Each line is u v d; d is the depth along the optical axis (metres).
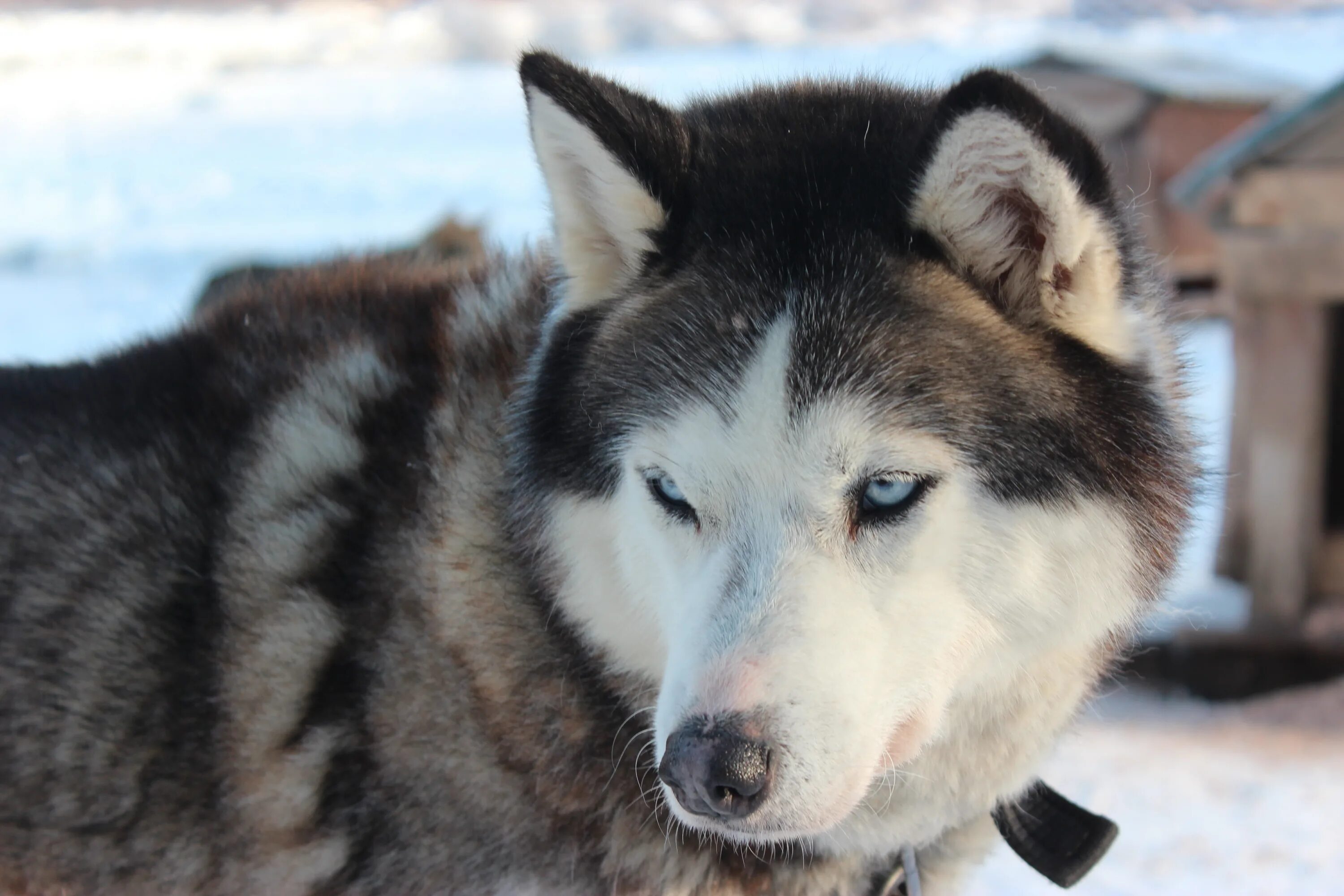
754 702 1.64
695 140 2.03
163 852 2.11
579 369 2.01
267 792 2.06
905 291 1.84
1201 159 9.05
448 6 35.22
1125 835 3.83
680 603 1.82
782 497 1.78
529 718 2.00
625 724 2.02
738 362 1.82
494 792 2.01
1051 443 1.83
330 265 2.64
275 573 2.08
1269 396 5.23
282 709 2.05
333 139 20.95
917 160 1.82
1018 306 1.88
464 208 13.75
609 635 2.01
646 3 34.00
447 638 2.00
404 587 2.02
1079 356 1.88
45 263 12.20
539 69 1.92
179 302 10.52
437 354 2.21
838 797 1.69
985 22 29.66
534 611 2.02
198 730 2.07
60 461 2.20
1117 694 5.34
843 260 1.86
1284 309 5.18
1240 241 5.18
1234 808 4.02
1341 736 4.69
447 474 2.08
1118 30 26.70
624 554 1.96
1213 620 5.31
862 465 1.77
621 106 1.95
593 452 1.96
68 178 18.05
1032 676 2.01
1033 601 1.88
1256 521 5.29
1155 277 2.18
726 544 1.80
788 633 1.69
